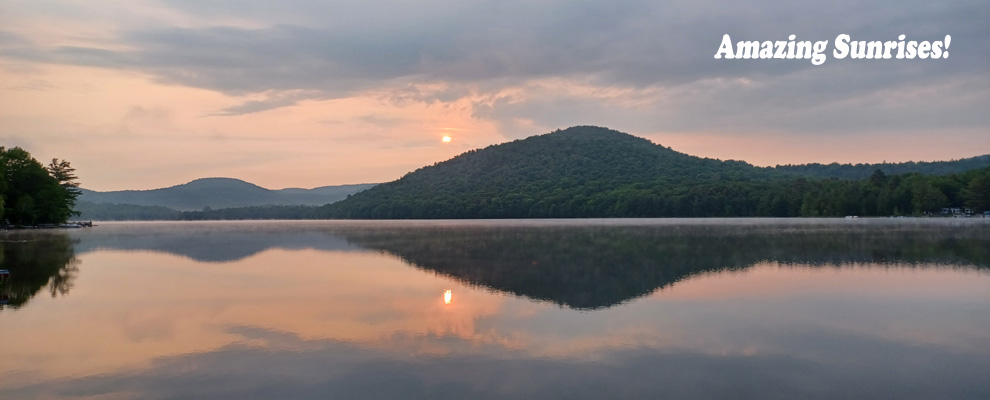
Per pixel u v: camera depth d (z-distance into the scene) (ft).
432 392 46.37
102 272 116.57
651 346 58.49
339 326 67.05
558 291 89.51
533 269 116.26
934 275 103.81
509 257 140.67
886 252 144.36
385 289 92.48
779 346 58.39
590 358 54.75
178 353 56.85
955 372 50.72
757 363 53.26
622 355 55.57
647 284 95.66
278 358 55.11
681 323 67.77
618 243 182.80
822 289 89.71
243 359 54.85
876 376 49.90
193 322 69.51
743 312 73.46
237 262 135.13
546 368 51.98
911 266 116.47
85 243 203.92
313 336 62.75
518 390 46.70
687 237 209.97
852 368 51.88
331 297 85.51
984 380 48.83
